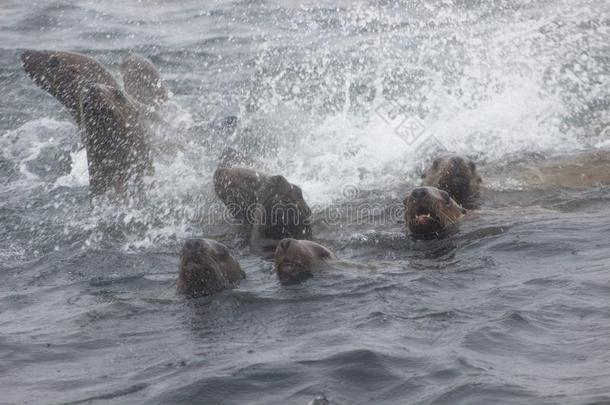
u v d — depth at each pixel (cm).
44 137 3098
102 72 2888
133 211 2464
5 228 2392
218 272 1856
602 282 1689
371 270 1916
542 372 1336
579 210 2303
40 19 4612
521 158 2758
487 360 1394
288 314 1692
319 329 1595
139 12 4719
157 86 3091
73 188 2686
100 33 4325
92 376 1462
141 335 1644
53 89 2855
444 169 2455
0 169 2853
